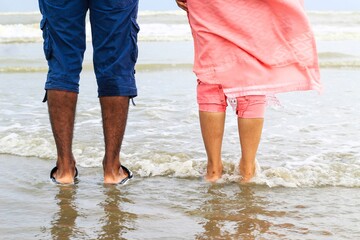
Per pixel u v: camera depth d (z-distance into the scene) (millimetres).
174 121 4219
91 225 2160
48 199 2469
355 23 18719
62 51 2609
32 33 15133
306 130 3932
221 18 2588
